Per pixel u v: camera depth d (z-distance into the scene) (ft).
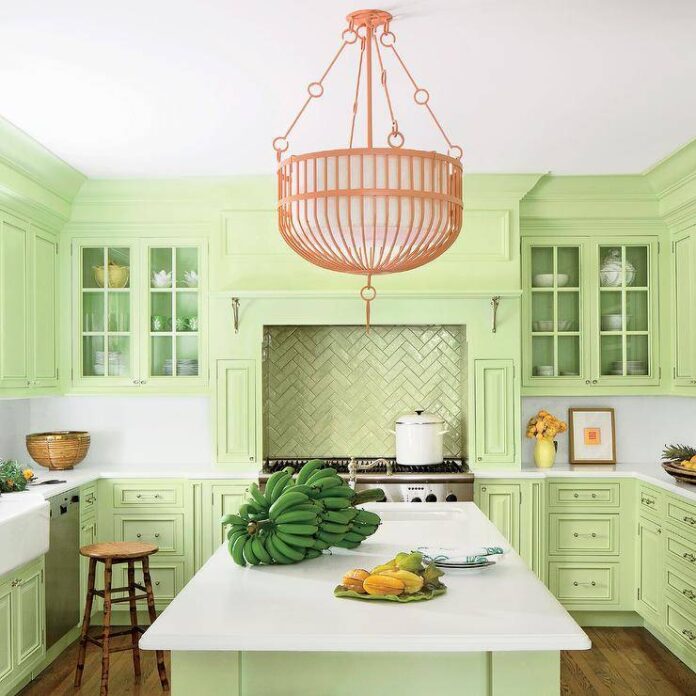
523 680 6.88
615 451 18.35
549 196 17.39
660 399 18.63
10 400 17.51
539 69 10.86
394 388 18.51
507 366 16.96
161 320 17.58
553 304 17.76
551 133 13.89
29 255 15.72
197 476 16.76
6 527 12.00
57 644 15.06
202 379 17.52
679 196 16.43
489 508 16.65
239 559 8.84
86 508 16.21
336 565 8.94
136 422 18.62
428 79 11.18
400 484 16.21
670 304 17.56
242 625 6.85
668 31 9.70
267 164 15.92
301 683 7.20
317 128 13.43
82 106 12.35
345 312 16.97
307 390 18.49
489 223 16.93
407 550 9.57
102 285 17.57
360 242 7.34
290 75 11.00
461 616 7.09
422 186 6.93
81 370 17.47
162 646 6.55
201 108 12.43
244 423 17.07
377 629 6.73
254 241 17.02
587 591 16.96
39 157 14.82
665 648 15.70
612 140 14.38
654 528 15.85
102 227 17.48
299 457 18.47
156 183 17.11
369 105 8.86
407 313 16.96
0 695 12.26
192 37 9.72
